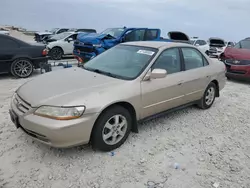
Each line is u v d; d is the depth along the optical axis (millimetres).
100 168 3006
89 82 3434
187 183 2816
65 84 3359
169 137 3896
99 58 4457
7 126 3990
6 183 2664
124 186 2719
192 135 4023
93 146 3293
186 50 4629
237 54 8500
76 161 3117
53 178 2787
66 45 13156
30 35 32875
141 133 3969
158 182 2807
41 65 8234
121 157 3260
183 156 3371
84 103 2961
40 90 3221
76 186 2682
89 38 9844
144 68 3750
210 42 21141
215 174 3008
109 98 3170
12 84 7086
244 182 2881
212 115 4969
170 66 4215
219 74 5328
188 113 5008
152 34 11625
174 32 16078
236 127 4457
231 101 6070
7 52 7703
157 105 3914
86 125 2977
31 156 3174
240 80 9000
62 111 2850
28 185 2656
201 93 4938
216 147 3676
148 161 3205
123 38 10453
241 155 3488
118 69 3912
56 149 3352
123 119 3443
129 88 3455
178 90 4246
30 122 2900
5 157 3127
